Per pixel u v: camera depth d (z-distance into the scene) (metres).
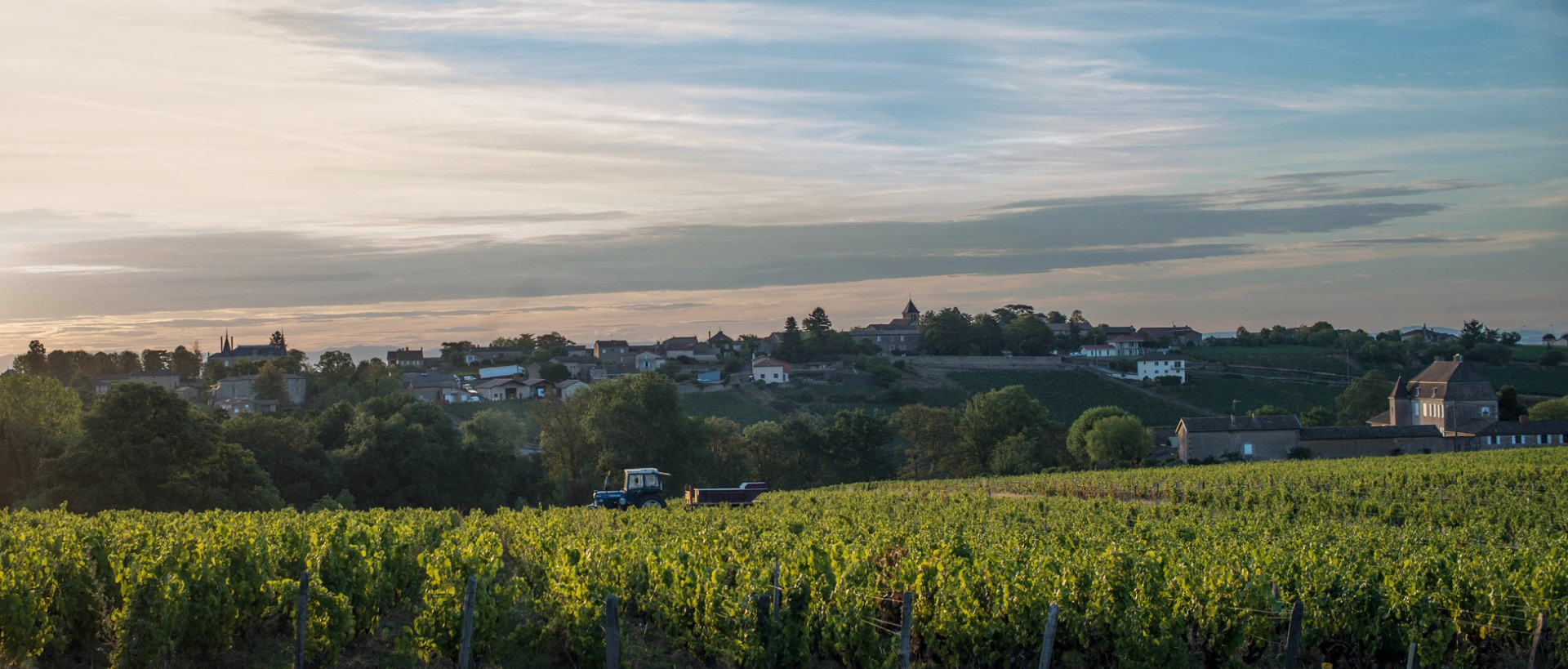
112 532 25.89
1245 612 18.92
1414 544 28.11
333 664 18.72
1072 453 96.19
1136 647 18.47
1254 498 50.81
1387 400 120.25
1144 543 29.17
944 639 19.56
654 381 83.50
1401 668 20.02
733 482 88.94
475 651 18.42
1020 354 180.62
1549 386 146.00
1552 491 49.12
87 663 18.38
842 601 19.02
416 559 24.28
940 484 73.06
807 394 138.88
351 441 75.31
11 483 63.38
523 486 81.38
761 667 18.70
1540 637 18.53
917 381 149.38
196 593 18.00
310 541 24.02
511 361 194.88
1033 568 21.02
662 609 20.94
